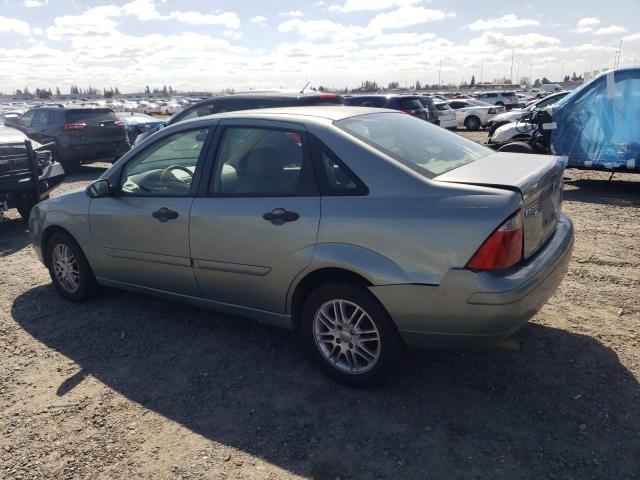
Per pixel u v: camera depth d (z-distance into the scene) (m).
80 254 4.54
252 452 2.72
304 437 2.82
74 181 12.20
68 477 2.59
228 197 3.48
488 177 2.92
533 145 9.66
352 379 3.21
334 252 3.01
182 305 4.62
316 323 3.28
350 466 2.59
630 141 8.70
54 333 4.18
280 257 3.23
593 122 8.95
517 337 3.76
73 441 2.86
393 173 2.96
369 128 3.42
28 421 3.04
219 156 3.61
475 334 2.79
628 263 5.20
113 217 4.09
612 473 2.45
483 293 2.67
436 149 3.44
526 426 2.81
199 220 3.56
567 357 3.47
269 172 3.37
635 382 3.16
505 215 2.65
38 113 13.48
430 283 2.77
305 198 3.16
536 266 2.87
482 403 3.04
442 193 2.80
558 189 3.43
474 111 26.64
